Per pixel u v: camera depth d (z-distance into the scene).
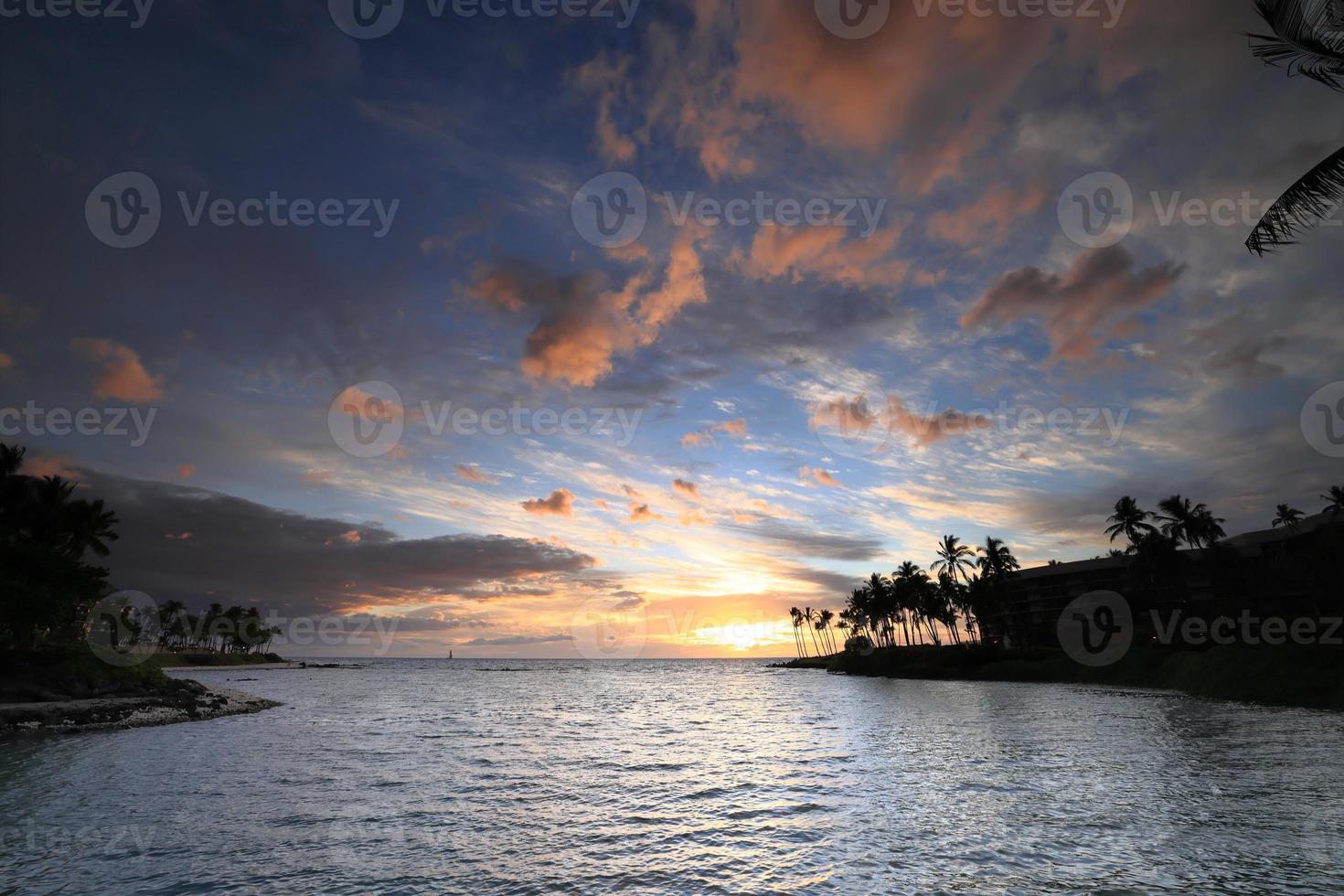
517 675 159.12
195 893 10.52
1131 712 37.34
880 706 49.31
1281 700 40.09
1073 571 92.31
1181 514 69.12
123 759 24.17
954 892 9.99
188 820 15.14
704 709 51.53
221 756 25.03
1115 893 9.67
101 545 57.41
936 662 92.06
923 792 17.50
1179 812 14.22
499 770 22.58
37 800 17.16
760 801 17.17
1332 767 18.78
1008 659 84.38
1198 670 51.84
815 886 10.53
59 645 44.91
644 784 20.00
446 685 100.56
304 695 70.50
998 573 92.62
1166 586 72.81
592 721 41.72
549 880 11.05
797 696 67.75
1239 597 66.62
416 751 27.38
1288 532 64.88
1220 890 9.65
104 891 10.60
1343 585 53.84
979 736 29.00
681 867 11.72
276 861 12.10
